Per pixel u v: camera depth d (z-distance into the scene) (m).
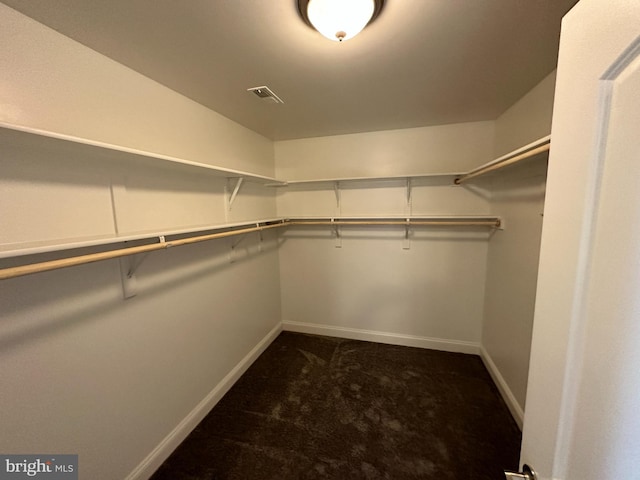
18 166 0.90
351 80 1.46
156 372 1.43
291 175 2.78
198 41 1.09
